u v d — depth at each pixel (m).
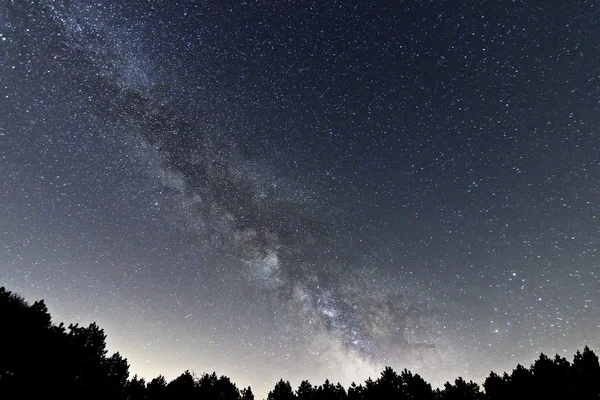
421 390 12.88
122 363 11.40
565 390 10.69
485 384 12.52
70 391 9.71
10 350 8.88
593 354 10.87
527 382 11.41
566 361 11.27
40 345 9.34
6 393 8.61
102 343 11.01
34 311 9.54
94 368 10.49
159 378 13.09
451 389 12.72
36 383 9.13
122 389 11.23
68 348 9.95
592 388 10.37
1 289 9.23
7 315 8.95
